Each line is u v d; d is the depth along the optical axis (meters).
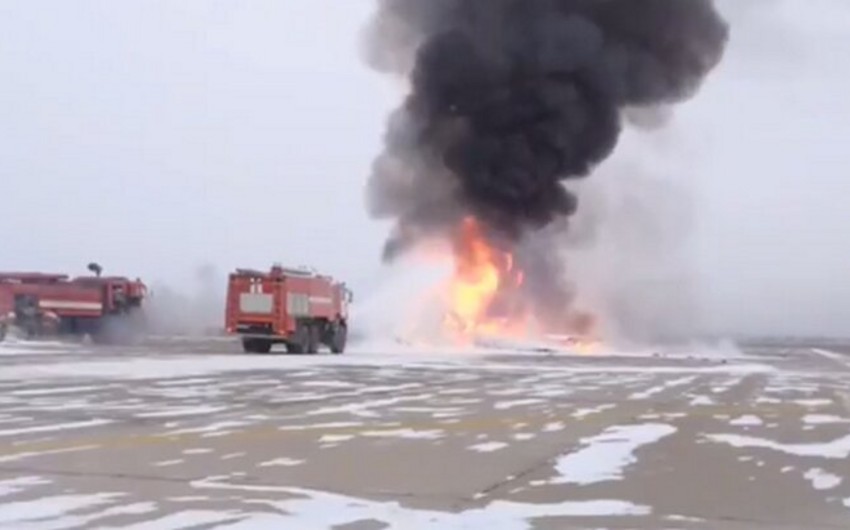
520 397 20.77
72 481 9.87
